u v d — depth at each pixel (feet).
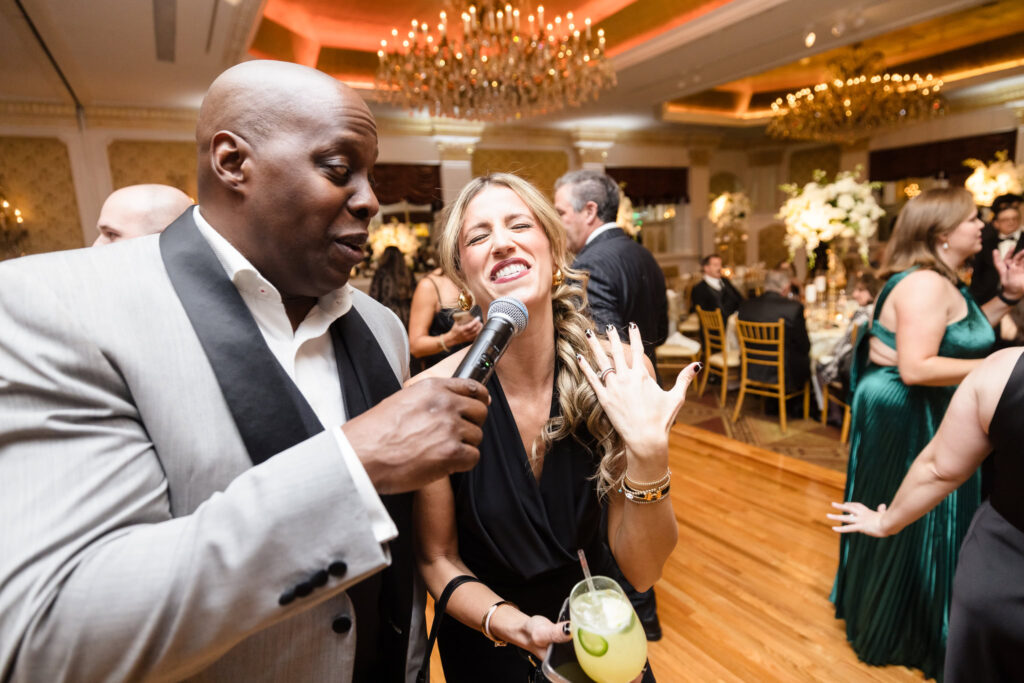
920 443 6.36
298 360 2.64
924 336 5.97
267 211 2.21
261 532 1.82
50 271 2.16
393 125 28.14
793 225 16.25
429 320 8.70
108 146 22.80
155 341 2.15
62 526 1.76
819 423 15.29
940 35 23.75
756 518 10.06
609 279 7.26
